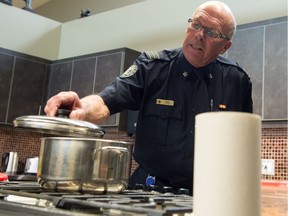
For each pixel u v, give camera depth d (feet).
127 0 13.97
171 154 4.82
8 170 11.60
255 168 1.70
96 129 3.28
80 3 16.05
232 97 5.11
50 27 13.96
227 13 4.86
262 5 9.18
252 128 1.71
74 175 2.96
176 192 4.15
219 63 5.26
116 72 10.82
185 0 10.86
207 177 1.69
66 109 3.61
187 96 5.00
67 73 12.25
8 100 11.70
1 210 2.65
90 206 2.38
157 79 5.09
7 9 12.71
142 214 2.17
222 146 1.67
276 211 2.02
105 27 12.96
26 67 12.26
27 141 13.10
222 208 1.64
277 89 7.75
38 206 2.51
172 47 10.92
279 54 7.82
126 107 4.97
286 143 8.41
